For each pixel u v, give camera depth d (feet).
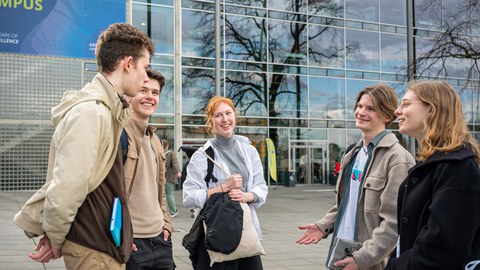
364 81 82.69
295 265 21.36
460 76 75.15
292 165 77.30
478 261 6.54
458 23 62.13
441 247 6.47
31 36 46.01
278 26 76.95
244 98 74.18
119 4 48.16
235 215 11.09
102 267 7.22
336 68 80.84
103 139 7.16
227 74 73.15
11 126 47.88
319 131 79.36
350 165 10.59
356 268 8.87
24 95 47.88
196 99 70.64
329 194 63.98
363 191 9.82
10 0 45.29
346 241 9.50
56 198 6.53
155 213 11.13
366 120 10.19
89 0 47.24
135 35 7.95
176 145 68.85
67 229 6.82
